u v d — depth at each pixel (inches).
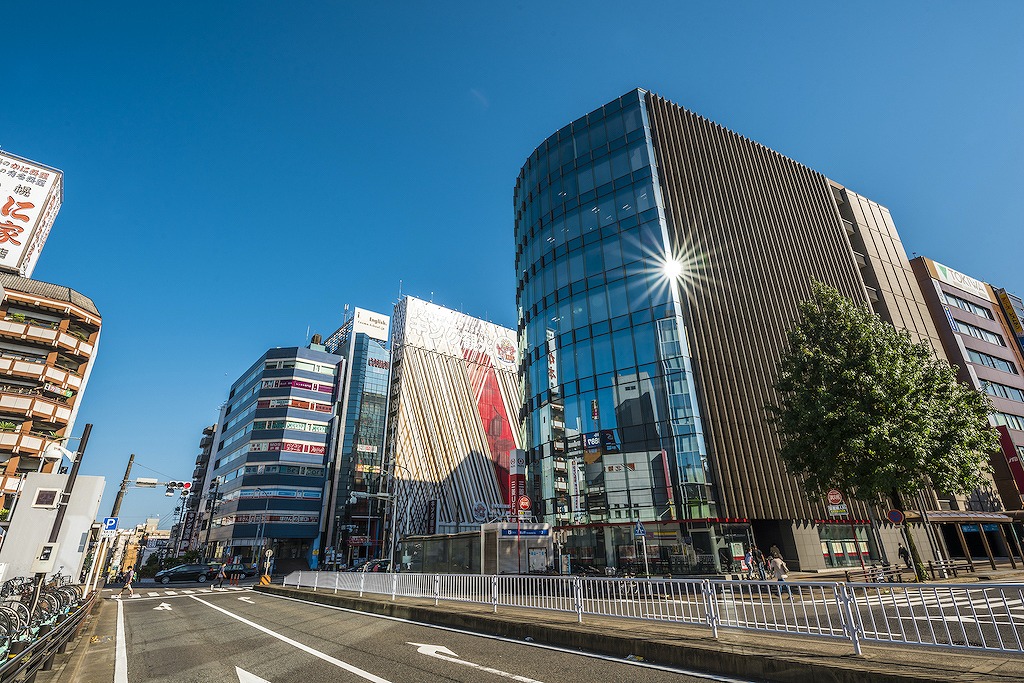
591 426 1144.8
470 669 299.7
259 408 3036.4
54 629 330.6
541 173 1501.0
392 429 3125.0
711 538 946.7
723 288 1234.0
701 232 1258.0
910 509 1263.5
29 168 1160.2
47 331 1526.8
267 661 340.5
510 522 730.2
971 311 1948.8
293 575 1001.5
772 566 763.4
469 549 754.8
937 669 223.3
